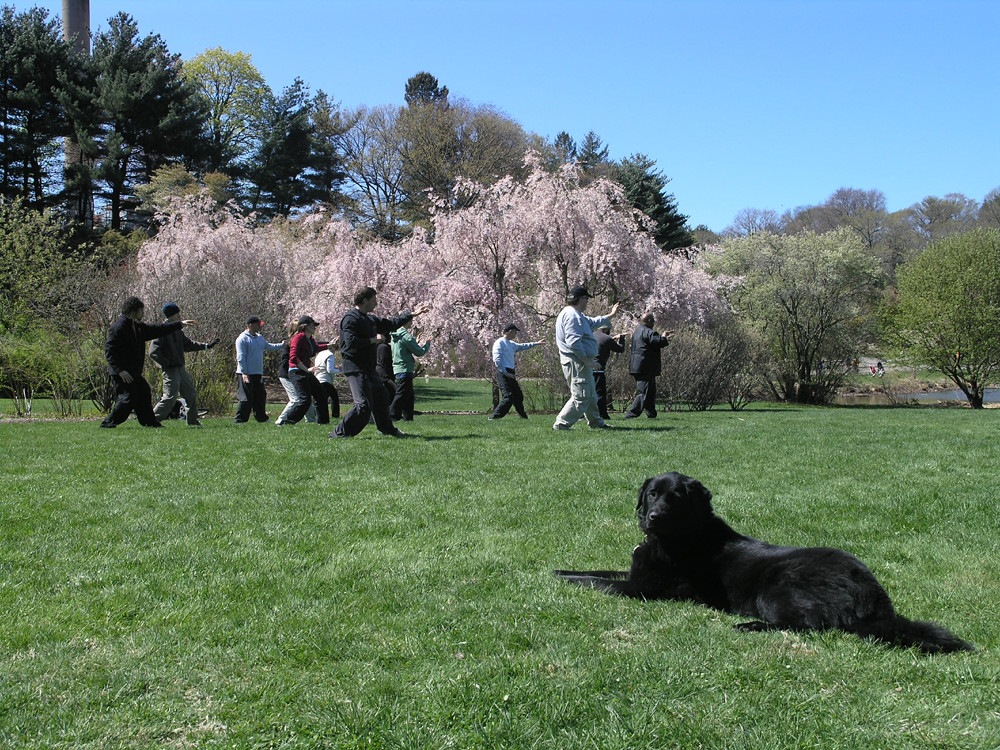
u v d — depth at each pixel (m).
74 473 7.55
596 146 64.38
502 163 55.34
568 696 2.88
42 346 17.41
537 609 3.91
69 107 41.50
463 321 24.27
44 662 3.19
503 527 5.63
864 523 5.72
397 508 6.15
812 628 3.52
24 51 41.38
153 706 2.82
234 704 2.84
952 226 73.19
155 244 28.84
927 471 8.04
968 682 2.97
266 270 28.30
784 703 2.83
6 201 30.66
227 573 4.48
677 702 2.85
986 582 4.40
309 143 54.62
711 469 8.09
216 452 8.98
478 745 2.57
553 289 25.56
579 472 7.79
